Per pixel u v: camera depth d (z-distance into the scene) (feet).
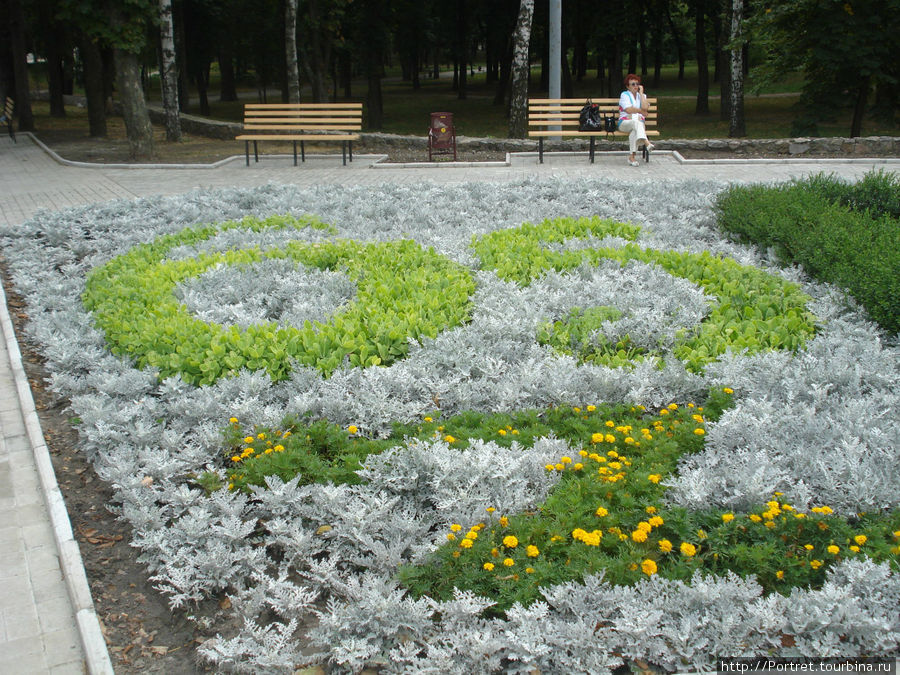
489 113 108.06
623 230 27.61
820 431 13.57
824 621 9.34
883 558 10.33
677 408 15.10
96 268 25.57
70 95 137.08
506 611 9.77
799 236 23.79
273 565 11.82
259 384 16.28
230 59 136.98
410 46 119.24
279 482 12.64
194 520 12.01
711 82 150.51
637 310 19.12
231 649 9.82
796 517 10.90
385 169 50.16
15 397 18.12
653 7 107.96
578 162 51.19
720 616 9.62
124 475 13.35
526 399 15.69
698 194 33.71
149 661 10.23
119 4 52.80
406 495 12.72
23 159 59.82
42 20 95.96
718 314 19.31
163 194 41.06
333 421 15.31
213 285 22.15
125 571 12.01
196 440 14.74
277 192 37.35
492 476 12.32
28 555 12.34
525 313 19.33
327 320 19.24
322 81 94.94
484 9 106.22
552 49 56.59
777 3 61.21
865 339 17.98
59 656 10.25
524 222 28.66
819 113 63.72
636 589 10.12
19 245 29.84
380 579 10.64
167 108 67.82
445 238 26.91
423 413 15.31
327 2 93.09
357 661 9.57
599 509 11.23
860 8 58.90
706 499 11.78
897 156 49.60
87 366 18.79
